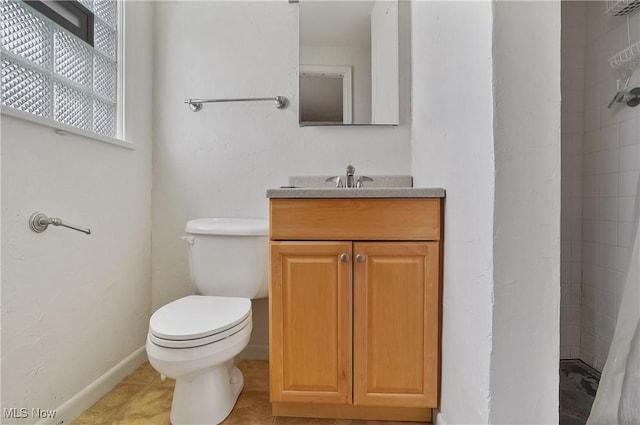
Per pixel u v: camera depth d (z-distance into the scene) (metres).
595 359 1.61
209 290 1.49
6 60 1.06
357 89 1.72
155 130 1.76
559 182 0.84
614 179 1.51
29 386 1.07
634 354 1.01
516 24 0.83
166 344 1.05
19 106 1.10
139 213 1.66
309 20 1.72
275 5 1.74
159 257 1.76
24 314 1.05
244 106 1.75
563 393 1.42
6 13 1.06
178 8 1.76
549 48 0.83
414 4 1.62
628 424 1.00
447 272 1.12
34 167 1.08
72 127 1.20
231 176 1.75
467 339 0.97
